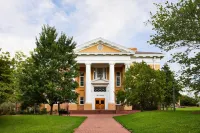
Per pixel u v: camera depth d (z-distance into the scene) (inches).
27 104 1569.9
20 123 933.8
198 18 764.0
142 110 1572.3
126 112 1984.5
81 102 2288.4
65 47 1462.8
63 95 1408.7
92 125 952.3
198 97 770.2
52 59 1406.3
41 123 949.8
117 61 2183.8
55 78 1402.6
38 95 1397.6
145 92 1489.9
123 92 1633.9
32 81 1376.7
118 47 2181.3
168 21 781.3
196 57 753.6
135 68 1566.2
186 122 789.9
